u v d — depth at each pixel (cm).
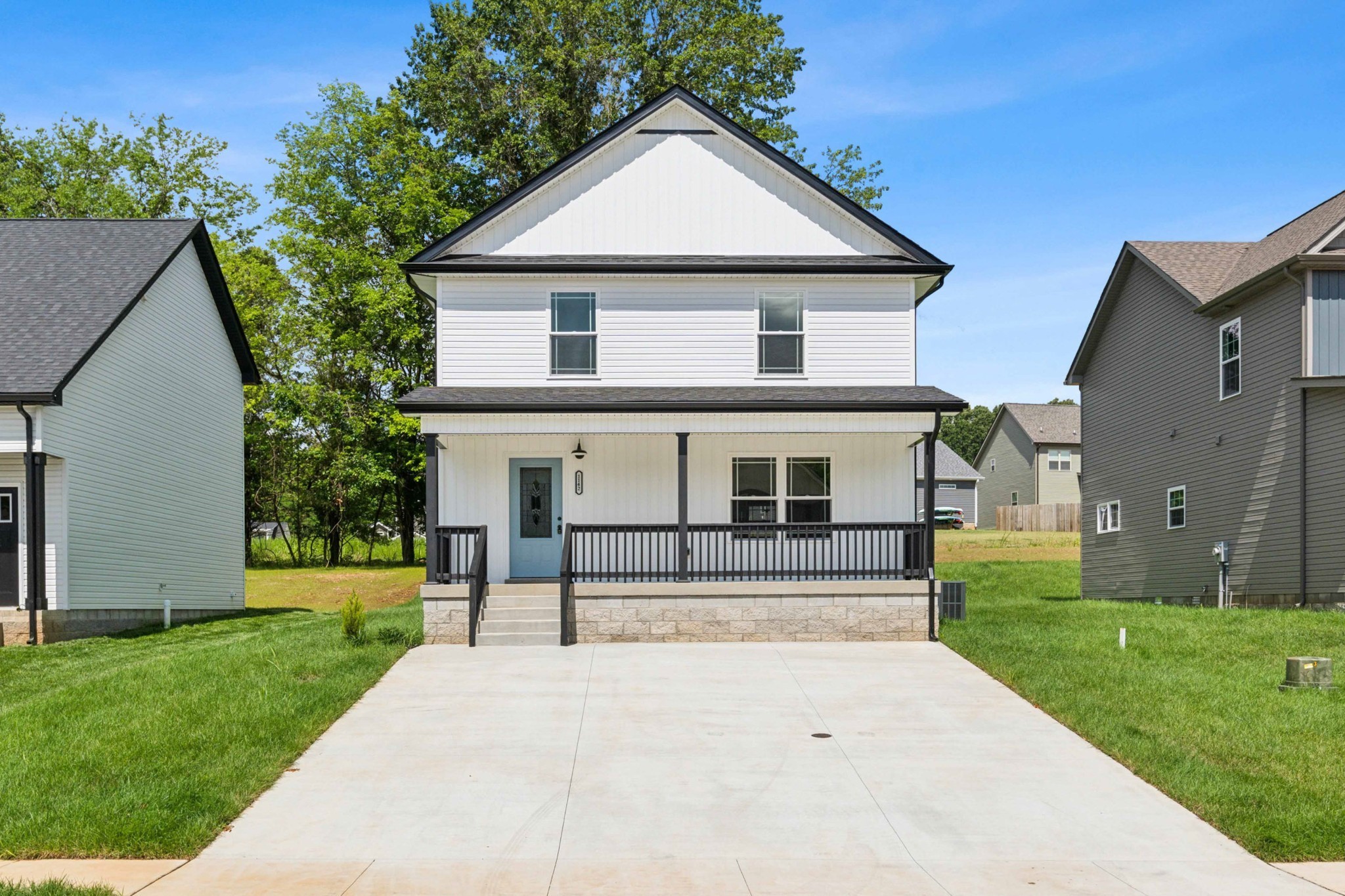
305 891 716
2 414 1808
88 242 2280
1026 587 3186
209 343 2592
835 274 1936
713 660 1534
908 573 1778
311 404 4097
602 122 3719
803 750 1062
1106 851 805
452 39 3797
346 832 841
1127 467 2803
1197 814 886
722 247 1962
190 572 2461
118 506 2089
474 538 1856
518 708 1230
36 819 833
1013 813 888
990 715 1202
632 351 1922
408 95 4044
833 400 1741
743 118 3706
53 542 1867
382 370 4091
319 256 4075
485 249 1944
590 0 3691
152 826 820
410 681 1379
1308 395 2012
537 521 1906
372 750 1065
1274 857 791
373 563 4641
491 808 895
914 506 1916
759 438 1917
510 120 3806
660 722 1170
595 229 1958
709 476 1909
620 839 823
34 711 1183
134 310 2153
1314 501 1997
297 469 4528
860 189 3875
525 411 1725
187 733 1074
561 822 862
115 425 2075
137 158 4341
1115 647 1538
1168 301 2578
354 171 4212
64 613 1870
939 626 1781
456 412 1723
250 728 1096
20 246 2253
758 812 886
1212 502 2356
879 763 1023
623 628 1706
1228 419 2289
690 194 1972
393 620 1977
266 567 4419
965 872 758
